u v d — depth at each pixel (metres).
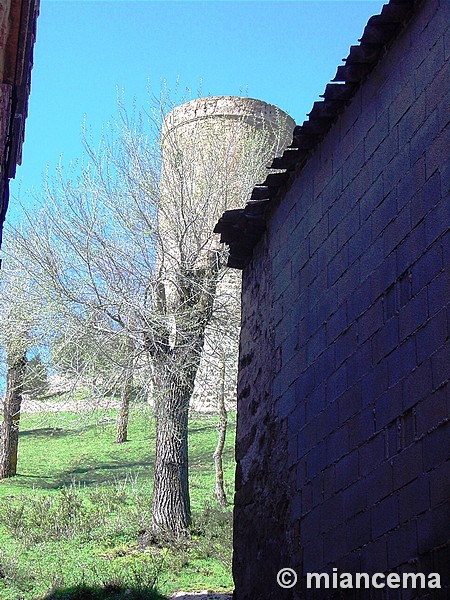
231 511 18.84
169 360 18.12
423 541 5.00
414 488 5.18
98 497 20.72
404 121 5.82
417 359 5.31
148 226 19.14
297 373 7.30
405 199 5.68
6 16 6.41
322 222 7.10
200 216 19.45
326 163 7.16
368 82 6.49
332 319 6.69
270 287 8.23
